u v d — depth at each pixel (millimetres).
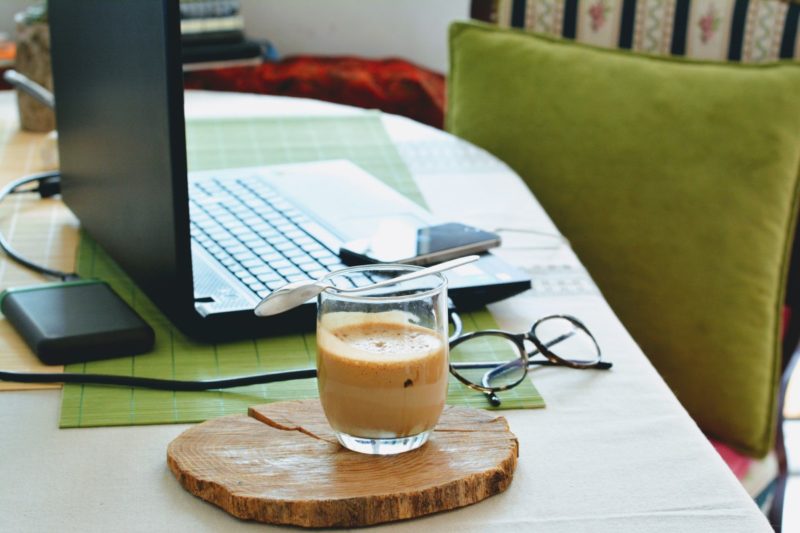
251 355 729
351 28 2664
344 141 1280
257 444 588
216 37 2018
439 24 2670
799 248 1336
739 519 549
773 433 1260
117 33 772
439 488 538
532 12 1518
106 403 652
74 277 859
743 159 1255
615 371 728
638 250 1297
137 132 758
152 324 777
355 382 554
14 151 1245
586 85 1349
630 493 570
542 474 586
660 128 1295
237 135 1283
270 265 821
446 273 816
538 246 977
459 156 1246
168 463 578
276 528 526
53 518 531
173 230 712
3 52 1771
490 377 697
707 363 1257
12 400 656
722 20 1405
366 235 886
